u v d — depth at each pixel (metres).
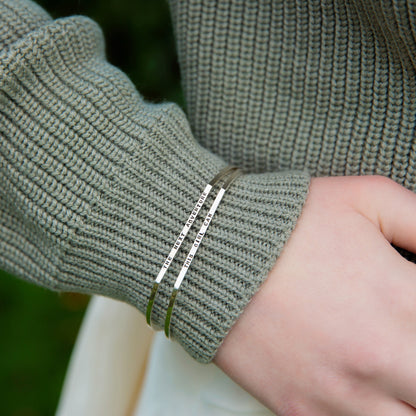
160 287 0.37
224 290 0.36
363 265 0.35
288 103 0.39
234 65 0.39
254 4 0.38
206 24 0.39
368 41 0.36
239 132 0.40
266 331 0.35
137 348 0.48
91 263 0.37
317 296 0.35
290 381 0.35
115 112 0.37
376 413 0.35
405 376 0.34
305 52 0.38
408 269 0.35
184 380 0.42
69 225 0.37
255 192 0.37
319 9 0.37
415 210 0.36
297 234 0.36
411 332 0.34
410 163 0.37
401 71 0.36
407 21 0.34
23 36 0.37
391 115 0.37
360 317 0.34
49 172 0.36
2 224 0.39
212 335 0.36
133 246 0.37
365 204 0.36
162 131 0.37
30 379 0.73
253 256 0.36
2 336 0.75
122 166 0.37
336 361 0.35
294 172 0.38
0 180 0.37
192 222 0.36
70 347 0.75
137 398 0.50
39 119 0.36
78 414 0.50
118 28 0.68
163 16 0.67
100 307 0.49
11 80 0.36
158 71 0.68
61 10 0.62
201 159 0.38
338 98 0.38
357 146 0.38
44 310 0.77
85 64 0.37
